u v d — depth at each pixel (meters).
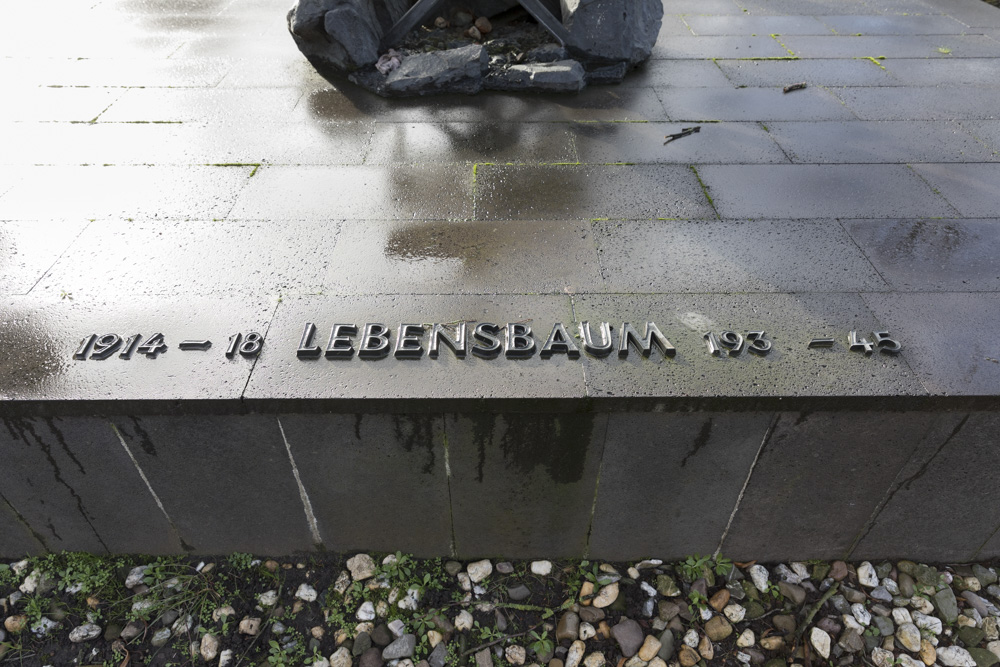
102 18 7.30
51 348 3.04
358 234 3.85
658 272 3.56
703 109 5.46
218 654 3.33
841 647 3.36
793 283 3.49
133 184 4.32
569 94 5.68
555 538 3.56
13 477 3.23
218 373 2.92
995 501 3.35
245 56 6.35
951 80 5.96
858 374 2.93
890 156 4.74
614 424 2.96
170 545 3.62
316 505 3.37
